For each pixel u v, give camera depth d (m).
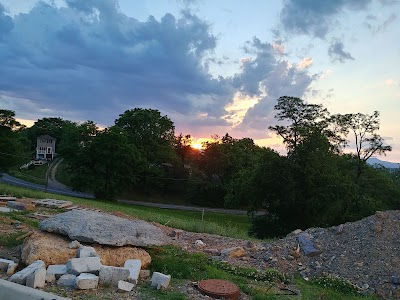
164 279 7.41
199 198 63.84
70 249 8.04
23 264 7.62
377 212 13.36
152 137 64.44
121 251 8.73
